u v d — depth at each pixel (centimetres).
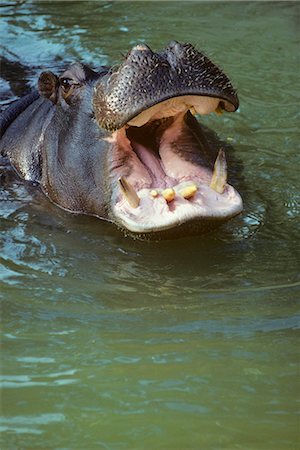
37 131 1780
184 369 1134
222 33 2606
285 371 1130
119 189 1477
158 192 1409
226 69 2342
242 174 1788
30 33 2614
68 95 1599
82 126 1567
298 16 2756
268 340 1209
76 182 1590
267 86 2244
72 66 1605
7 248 1512
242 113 2094
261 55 2438
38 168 1748
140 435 1003
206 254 1490
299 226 1591
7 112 1955
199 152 1498
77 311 1306
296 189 1730
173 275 1427
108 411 1048
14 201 1686
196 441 993
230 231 1566
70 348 1193
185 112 1473
